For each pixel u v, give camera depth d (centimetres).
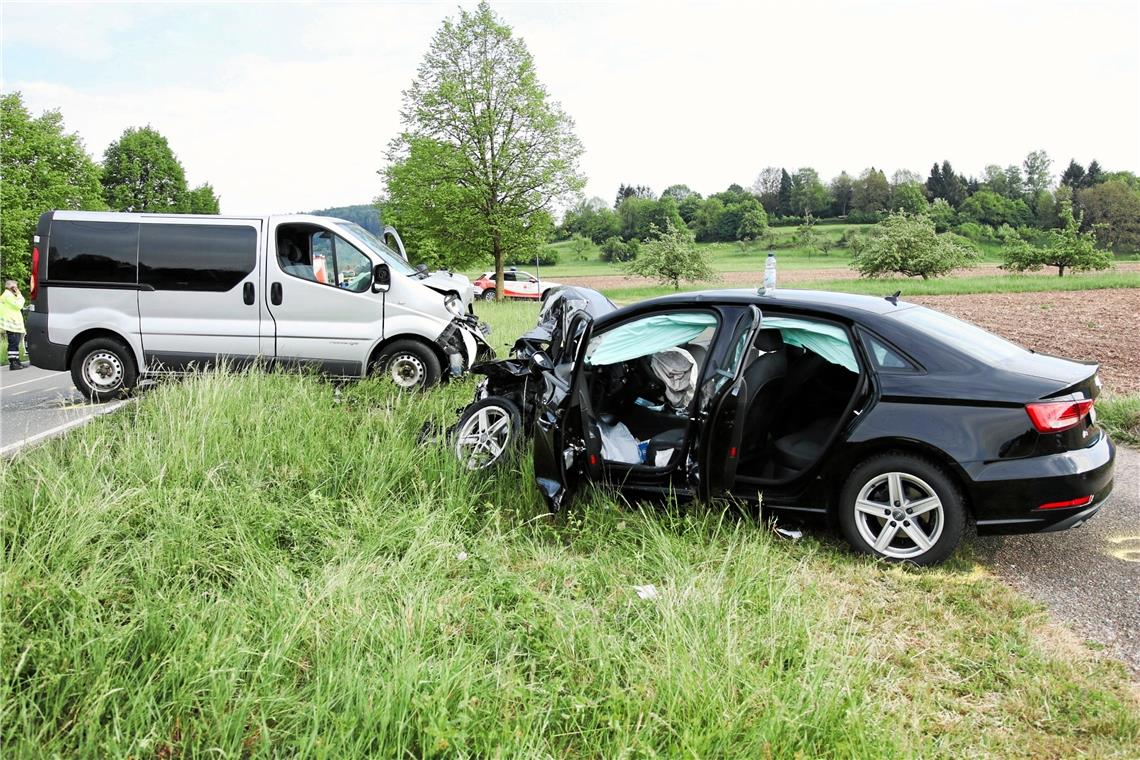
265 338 903
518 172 3816
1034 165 16275
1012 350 486
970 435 422
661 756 268
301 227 905
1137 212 11481
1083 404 422
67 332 916
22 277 4584
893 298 536
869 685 318
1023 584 426
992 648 355
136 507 457
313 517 467
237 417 640
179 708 283
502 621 352
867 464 448
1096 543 483
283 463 560
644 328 529
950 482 426
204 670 298
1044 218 13675
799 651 329
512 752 264
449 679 293
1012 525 420
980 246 11769
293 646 323
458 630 354
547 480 507
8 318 1470
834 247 11519
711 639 332
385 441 598
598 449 493
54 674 292
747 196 16075
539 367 543
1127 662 345
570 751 279
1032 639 360
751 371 491
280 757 266
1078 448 420
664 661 319
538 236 3894
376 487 518
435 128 3769
